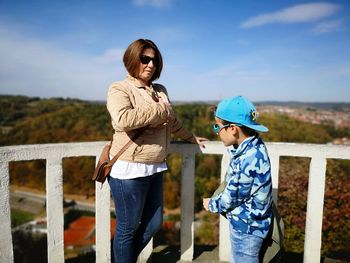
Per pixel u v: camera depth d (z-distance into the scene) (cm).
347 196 546
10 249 204
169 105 184
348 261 252
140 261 242
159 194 204
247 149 161
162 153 185
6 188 199
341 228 523
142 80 188
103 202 229
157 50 185
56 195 215
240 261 169
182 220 244
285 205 588
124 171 176
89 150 223
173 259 252
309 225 232
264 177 159
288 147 228
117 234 193
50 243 216
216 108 177
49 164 210
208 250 267
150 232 206
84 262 265
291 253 269
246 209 165
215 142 234
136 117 157
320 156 224
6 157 196
